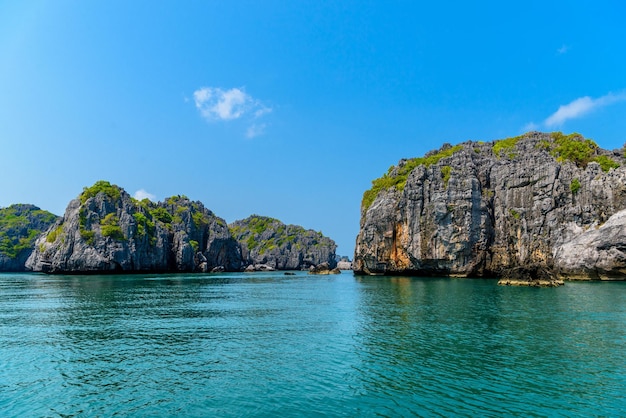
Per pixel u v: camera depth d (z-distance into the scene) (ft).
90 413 64.44
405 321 139.44
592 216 333.83
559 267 330.13
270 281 406.82
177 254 603.67
